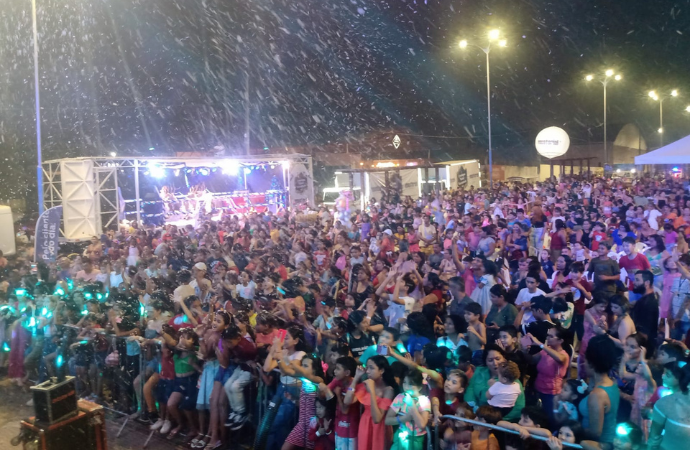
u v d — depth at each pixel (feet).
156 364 24.79
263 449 20.65
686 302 25.02
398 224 52.75
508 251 39.55
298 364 19.76
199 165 83.46
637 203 59.47
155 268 40.19
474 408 18.12
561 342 18.57
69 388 15.83
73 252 69.10
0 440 23.95
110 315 26.63
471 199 73.82
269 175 98.99
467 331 21.22
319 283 31.94
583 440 15.08
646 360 17.22
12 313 32.60
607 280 25.77
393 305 26.23
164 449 22.84
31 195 104.73
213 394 22.20
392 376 17.72
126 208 83.46
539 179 157.07
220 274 33.58
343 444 18.35
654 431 14.51
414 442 16.60
